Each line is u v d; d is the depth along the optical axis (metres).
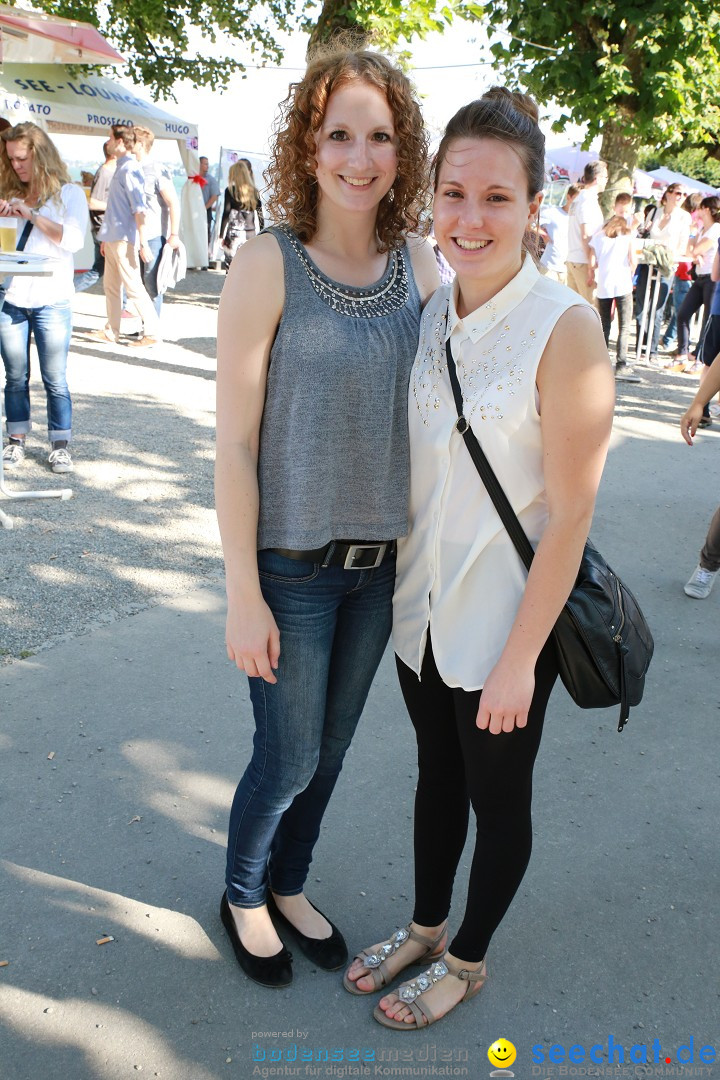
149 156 8.66
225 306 1.71
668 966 2.20
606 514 5.23
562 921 2.32
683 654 3.74
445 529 1.78
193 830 2.55
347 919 2.31
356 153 1.69
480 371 1.69
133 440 5.89
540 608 1.67
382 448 1.79
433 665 1.90
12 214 4.69
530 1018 2.05
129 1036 1.94
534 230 1.78
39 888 2.31
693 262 9.76
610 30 11.11
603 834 2.65
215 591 3.97
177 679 3.27
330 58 1.73
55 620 3.62
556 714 3.28
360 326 1.76
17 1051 1.89
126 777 2.74
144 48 16.45
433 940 2.15
